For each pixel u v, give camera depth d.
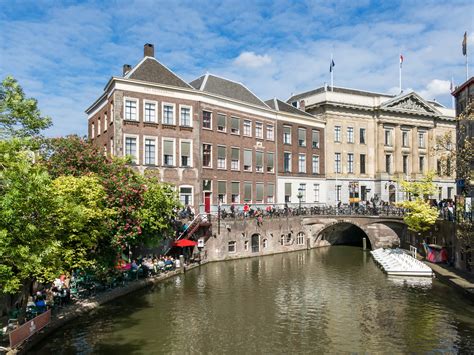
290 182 50.78
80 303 22.48
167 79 39.00
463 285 26.48
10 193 14.23
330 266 36.72
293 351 17.58
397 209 42.81
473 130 34.03
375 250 42.44
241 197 44.72
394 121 58.59
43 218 15.71
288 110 52.00
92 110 43.09
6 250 14.30
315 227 48.28
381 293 26.88
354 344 18.33
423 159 61.50
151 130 37.16
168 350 17.53
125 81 35.91
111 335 19.06
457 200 31.20
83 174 25.64
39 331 18.17
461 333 19.50
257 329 20.16
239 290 27.56
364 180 57.34
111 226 23.20
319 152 54.34
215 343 18.38
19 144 15.30
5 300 19.58
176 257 35.47
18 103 18.97
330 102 54.47
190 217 36.84
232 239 39.94
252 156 46.22
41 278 16.66
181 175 38.53
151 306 23.61
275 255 43.22
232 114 44.00
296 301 25.09
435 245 35.72
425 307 23.66
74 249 20.08
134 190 25.62
